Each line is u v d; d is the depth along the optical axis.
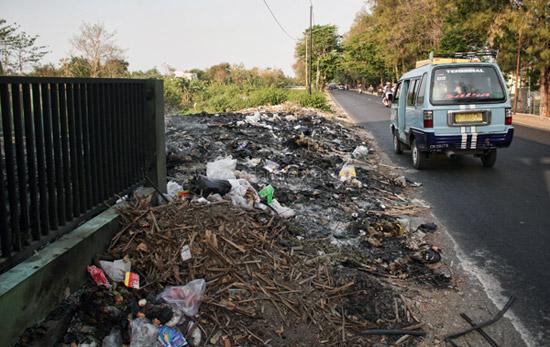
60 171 3.92
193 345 3.49
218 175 6.89
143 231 4.45
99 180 4.62
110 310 3.47
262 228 5.17
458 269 5.41
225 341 3.56
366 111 33.84
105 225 4.30
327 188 8.34
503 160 12.47
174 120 15.34
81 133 4.29
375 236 6.14
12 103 3.34
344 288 4.38
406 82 12.76
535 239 6.35
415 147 11.43
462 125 10.38
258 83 58.12
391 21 57.72
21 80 3.37
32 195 3.55
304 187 8.24
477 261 5.64
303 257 4.93
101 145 4.66
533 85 32.78
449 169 11.32
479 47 35.59
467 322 4.28
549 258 5.71
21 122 3.39
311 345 3.68
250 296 3.98
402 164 12.21
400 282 4.97
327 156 11.40
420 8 50.62
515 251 5.95
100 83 4.60
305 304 4.03
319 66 62.88
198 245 4.35
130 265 4.08
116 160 4.98
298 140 12.18
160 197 5.70
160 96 5.92
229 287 4.01
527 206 7.93
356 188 8.66
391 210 7.55
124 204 4.86
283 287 4.17
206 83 50.34
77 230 4.10
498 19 27.78
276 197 7.24
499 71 10.55
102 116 4.66
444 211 7.70
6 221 3.22
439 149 10.55
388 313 4.24
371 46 77.31
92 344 3.34
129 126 5.31
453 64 10.62
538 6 25.84
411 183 9.70
